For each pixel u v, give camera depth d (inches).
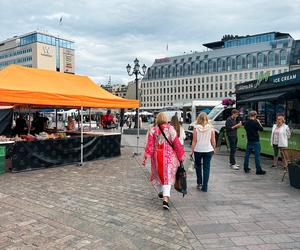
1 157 382.0
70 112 1359.5
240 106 710.5
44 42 4466.0
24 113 831.1
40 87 421.1
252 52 4436.5
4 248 170.2
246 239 183.3
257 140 385.1
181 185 246.7
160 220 215.0
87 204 251.4
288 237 186.1
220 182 335.6
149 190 297.4
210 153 292.8
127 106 501.0
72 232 193.2
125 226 203.8
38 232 193.0
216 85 4753.9
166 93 5280.5
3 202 256.5
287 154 342.3
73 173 383.9
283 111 536.7
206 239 183.3
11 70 439.2
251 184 326.3
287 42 4192.9
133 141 865.5
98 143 499.5
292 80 502.6
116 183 327.6
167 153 243.4
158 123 248.8
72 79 513.0
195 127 296.0
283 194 285.0
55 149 431.8
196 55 4987.7
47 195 278.7
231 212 232.5
